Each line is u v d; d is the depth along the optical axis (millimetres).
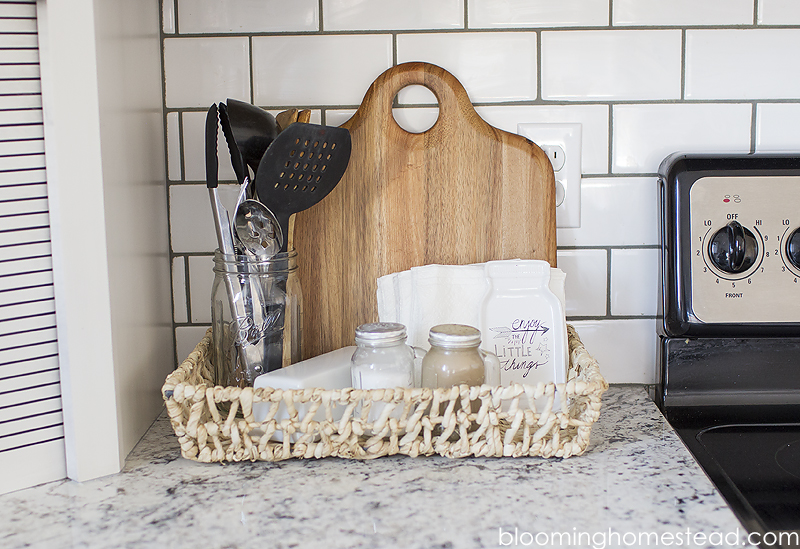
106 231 598
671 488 577
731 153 808
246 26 826
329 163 682
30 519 536
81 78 573
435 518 528
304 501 559
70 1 562
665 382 807
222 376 715
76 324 588
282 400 608
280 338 709
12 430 581
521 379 723
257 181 649
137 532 515
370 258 792
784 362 798
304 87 835
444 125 778
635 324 869
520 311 724
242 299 690
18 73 559
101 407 607
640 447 668
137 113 716
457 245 786
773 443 705
